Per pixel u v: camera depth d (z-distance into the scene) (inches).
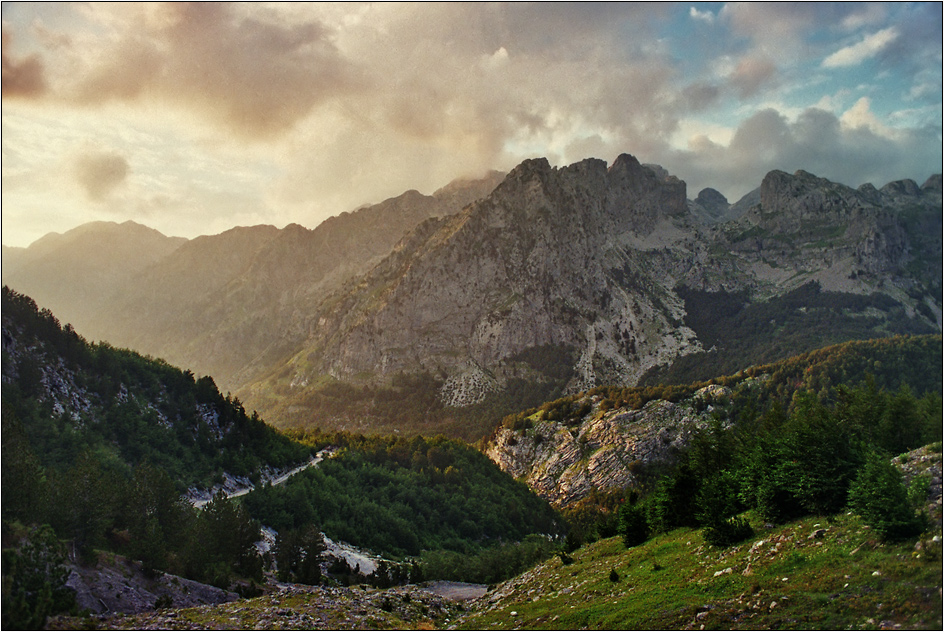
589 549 3636.8
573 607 2443.4
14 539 2586.1
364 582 4505.4
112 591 2716.5
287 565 4315.9
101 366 7401.6
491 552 5733.3
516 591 3216.0
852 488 2127.2
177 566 3316.9
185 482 6417.3
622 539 3484.3
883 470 2017.7
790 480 2509.8
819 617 1724.9
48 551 2556.6
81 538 2901.1
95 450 5930.1
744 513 2913.4
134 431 6801.2
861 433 3260.3
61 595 2484.0
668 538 3068.4
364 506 6732.3
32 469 3043.8
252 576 3740.2
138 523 3358.8
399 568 4862.2
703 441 3678.6
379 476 7687.0
